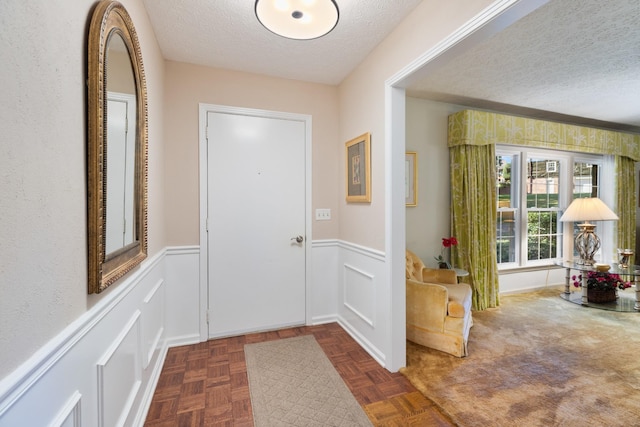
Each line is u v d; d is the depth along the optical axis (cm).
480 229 335
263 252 267
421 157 333
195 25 190
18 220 62
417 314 241
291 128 273
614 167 430
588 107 355
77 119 87
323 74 263
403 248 203
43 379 69
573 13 179
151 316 178
